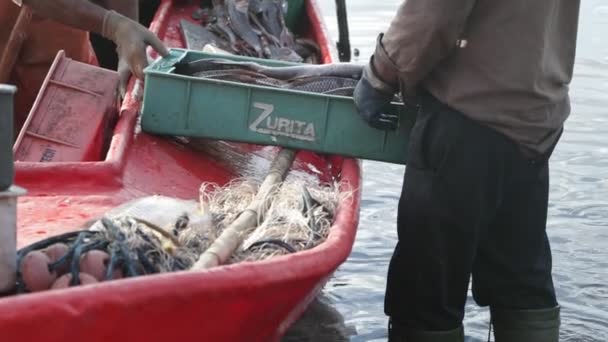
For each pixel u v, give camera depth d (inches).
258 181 192.4
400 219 176.9
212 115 193.9
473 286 192.7
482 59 165.5
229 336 131.0
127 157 181.9
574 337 212.2
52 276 120.7
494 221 182.9
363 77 176.7
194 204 162.6
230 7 294.7
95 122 191.3
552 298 189.3
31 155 186.1
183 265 132.8
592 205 291.1
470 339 211.8
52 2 207.3
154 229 136.5
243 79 203.0
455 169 168.6
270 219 153.7
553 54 173.2
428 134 171.2
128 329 115.0
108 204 163.9
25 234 148.4
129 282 113.6
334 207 168.6
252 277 124.9
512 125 167.8
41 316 106.0
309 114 191.8
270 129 193.0
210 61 205.8
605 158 334.3
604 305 228.7
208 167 197.9
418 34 159.9
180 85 193.2
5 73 226.4
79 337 110.3
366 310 224.7
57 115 190.5
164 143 196.7
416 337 181.6
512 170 173.3
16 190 117.3
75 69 195.9
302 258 134.8
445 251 173.9
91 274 121.3
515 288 186.5
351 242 152.3
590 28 545.3
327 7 572.7
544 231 186.7
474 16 165.2
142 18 340.2
